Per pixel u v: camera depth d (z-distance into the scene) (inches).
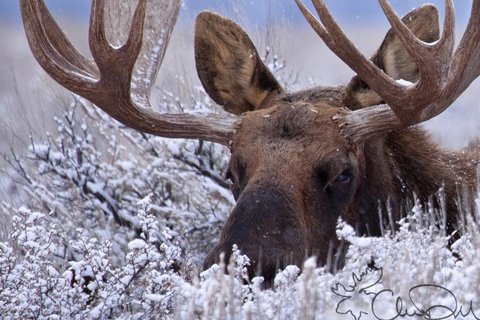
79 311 586.9
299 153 625.9
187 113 682.8
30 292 579.5
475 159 715.4
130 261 596.7
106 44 650.8
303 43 1878.7
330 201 628.1
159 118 677.3
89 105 922.7
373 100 674.2
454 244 564.7
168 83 970.1
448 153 715.4
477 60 629.0
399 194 673.0
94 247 636.1
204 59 730.2
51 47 674.2
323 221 622.2
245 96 721.0
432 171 683.4
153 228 615.5
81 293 594.6
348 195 633.6
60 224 824.3
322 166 625.0
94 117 918.4
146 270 634.2
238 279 542.0
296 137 634.8
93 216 845.8
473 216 676.7
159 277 585.9
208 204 846.5
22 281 588.7
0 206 857.5
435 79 614.2
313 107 650.8
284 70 997.8
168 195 861.2
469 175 701.9
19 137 1002.1
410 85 623.5
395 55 690.8
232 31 714.8
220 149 866.8
